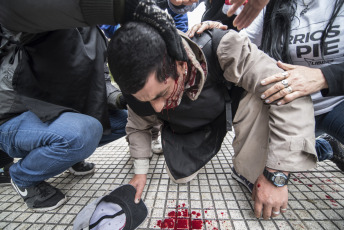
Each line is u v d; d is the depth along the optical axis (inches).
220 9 53.8
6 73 32.5
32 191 38.0
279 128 30.5
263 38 43.5
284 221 33.4
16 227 34.7
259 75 31.0
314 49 37.1
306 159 30.1
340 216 34.1
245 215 35.1
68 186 46.9
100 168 55.7
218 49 30.2
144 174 41.3
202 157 41.6
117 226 31.4
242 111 36.8
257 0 31.4
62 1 20.1
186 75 27.8
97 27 43.7
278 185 30.3
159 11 20.7
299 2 38.5
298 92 29.0
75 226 31.9
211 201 39.3
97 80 40.9
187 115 36.4
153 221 34.4
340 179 45.6
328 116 41.0
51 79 34.5
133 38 19.6
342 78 30.0
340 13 33.8
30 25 24.3
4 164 50.8
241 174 40.7
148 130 43.8
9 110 34.7
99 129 39.9
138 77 20.2
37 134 33.2
